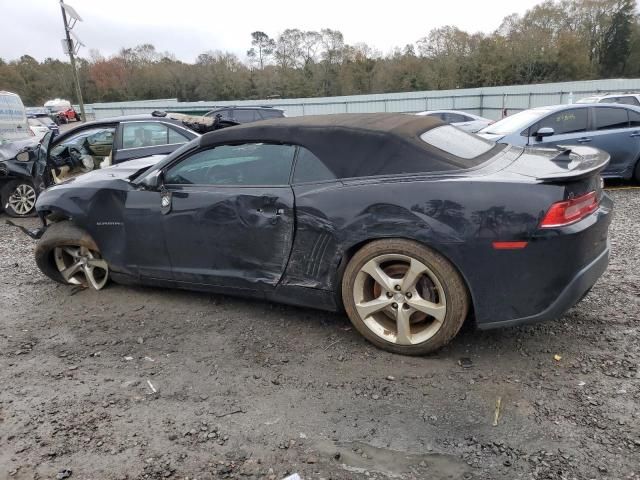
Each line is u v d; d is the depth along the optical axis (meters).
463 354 3.18
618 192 8.10
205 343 3.44
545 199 2.74
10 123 9.80
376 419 2.60
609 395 2.71
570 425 2.49
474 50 58.16
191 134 7.39
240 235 3.51
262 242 3.45
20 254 5.80
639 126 8.27
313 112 38.38
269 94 65.25
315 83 65.69
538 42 55.97
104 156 7.69
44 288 4.55
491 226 2.79
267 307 3.94
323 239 3.22
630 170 8.37
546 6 65.38
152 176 3.79
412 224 2.92
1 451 2.44
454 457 2.33
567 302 2.85
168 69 67.88
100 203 4.06
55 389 2.96
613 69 64.69
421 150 3.11
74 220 4.15
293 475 2.21
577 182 2.81
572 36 56.12
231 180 3.59
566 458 2.28
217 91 65.88
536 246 2.76
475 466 2.27
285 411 2.69
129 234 3.98
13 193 8.14
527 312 2.88
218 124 7.73
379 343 3.21
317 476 2.23
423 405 2.70
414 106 36.53
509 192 2.79
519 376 2.92
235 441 2.47
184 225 3.71
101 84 67.75
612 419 2.52
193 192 3.67
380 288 3.19
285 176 3.38
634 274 4.37
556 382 2.85
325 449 2.40
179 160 3.78
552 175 2.82
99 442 2.48
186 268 3.82
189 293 4.25
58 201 4.19
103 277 4.46
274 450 2.40
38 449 2.44
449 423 2.55
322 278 3.32
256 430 2.55
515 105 32.56
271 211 3.38
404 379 2.94
